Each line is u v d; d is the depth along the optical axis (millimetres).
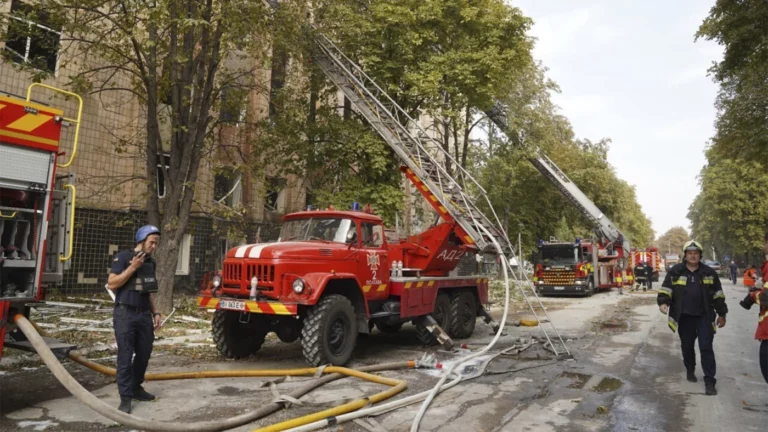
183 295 16453
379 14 15625
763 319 5094
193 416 4816
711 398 5758
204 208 17734
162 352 8141
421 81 15648
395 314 8453
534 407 5387
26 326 4410
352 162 16562
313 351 6688
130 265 4863
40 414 4820
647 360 8031
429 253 10070
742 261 59250
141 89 12547
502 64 17016
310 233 8516
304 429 4344
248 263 7051
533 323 12445
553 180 27094
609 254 26719
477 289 10992
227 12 10781
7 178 4566
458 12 17141
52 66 14648
